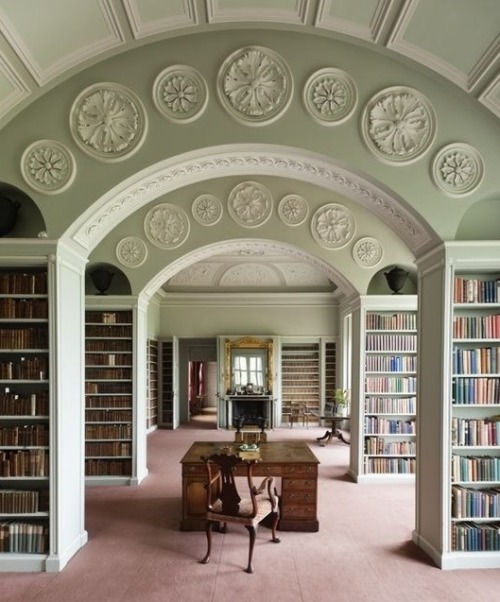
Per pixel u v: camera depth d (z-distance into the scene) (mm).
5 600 3539
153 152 3945
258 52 3865
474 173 4020
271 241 6695
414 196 4035
